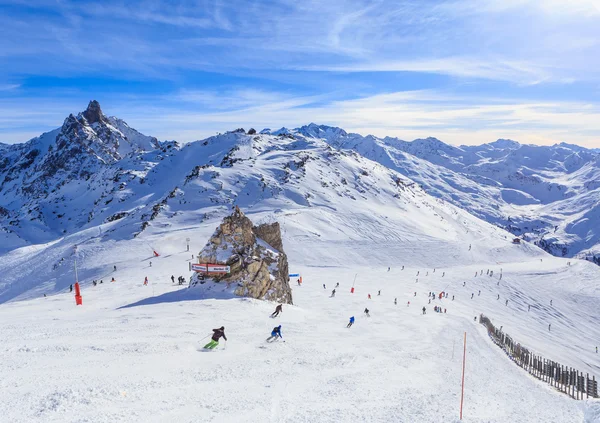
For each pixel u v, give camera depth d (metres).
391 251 131.00
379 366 20.12
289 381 15.23
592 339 73.31
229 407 11.73
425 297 78.06
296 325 29.25
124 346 17.17
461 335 40.09
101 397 11.16
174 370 14.77
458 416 13.12
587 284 109.00
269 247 47.47
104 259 99.81
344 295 67.25
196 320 25.08
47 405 10.12
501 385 21.20
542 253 160.00
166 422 10.14
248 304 33.34
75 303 40.22
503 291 97.88
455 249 144.12
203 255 40.69
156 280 65.75
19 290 93.88
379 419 12.02
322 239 129.75
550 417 14.11
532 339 60.84
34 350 15.59
